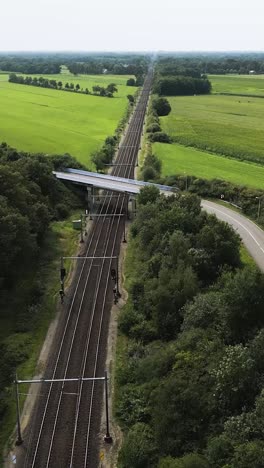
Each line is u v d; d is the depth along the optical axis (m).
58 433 57.44
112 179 142.50
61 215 128.88
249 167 166.12
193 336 63.34
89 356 71.62
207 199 134.12
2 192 98.12
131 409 59.97
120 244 111.25
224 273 79.25
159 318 74.38
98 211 134.25
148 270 90.06
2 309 82.56
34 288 88.56
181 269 78.94
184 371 56.88
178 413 53.00
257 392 51.22
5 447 55.56
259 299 62.12
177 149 194.25
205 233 86.25
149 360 63.66
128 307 82.50
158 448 52.69
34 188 118.75
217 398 52.69
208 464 45.72
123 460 52.56
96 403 62.06
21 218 90.31
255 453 42.91
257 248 98.62
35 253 99.06
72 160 164.62
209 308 66.94
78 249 109.00
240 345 55.81
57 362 70.12
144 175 154.62
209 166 165.88
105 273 97.19
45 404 61.94
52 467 52.97
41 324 79.75
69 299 87.56
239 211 124.31
